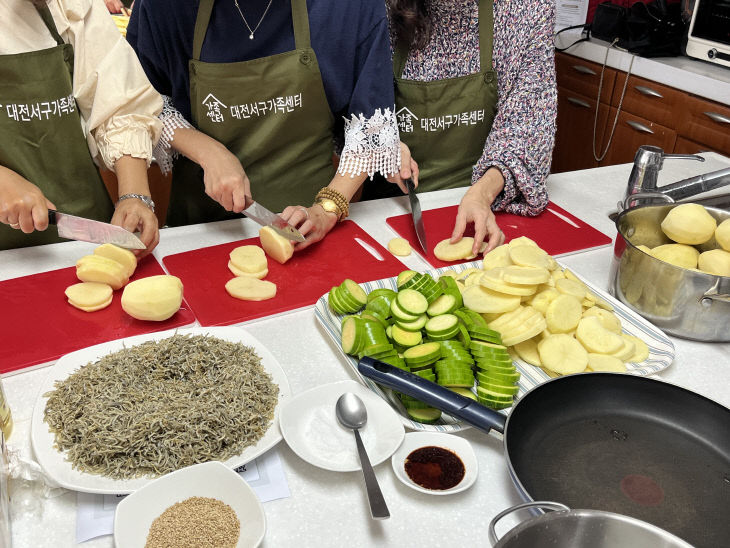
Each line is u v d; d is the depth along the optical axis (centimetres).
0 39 137
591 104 312
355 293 113
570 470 80
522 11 168
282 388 95
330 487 83
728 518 75
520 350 105
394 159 158
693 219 117
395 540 76
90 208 162
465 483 81
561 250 142
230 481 76
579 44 310
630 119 293
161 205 253
